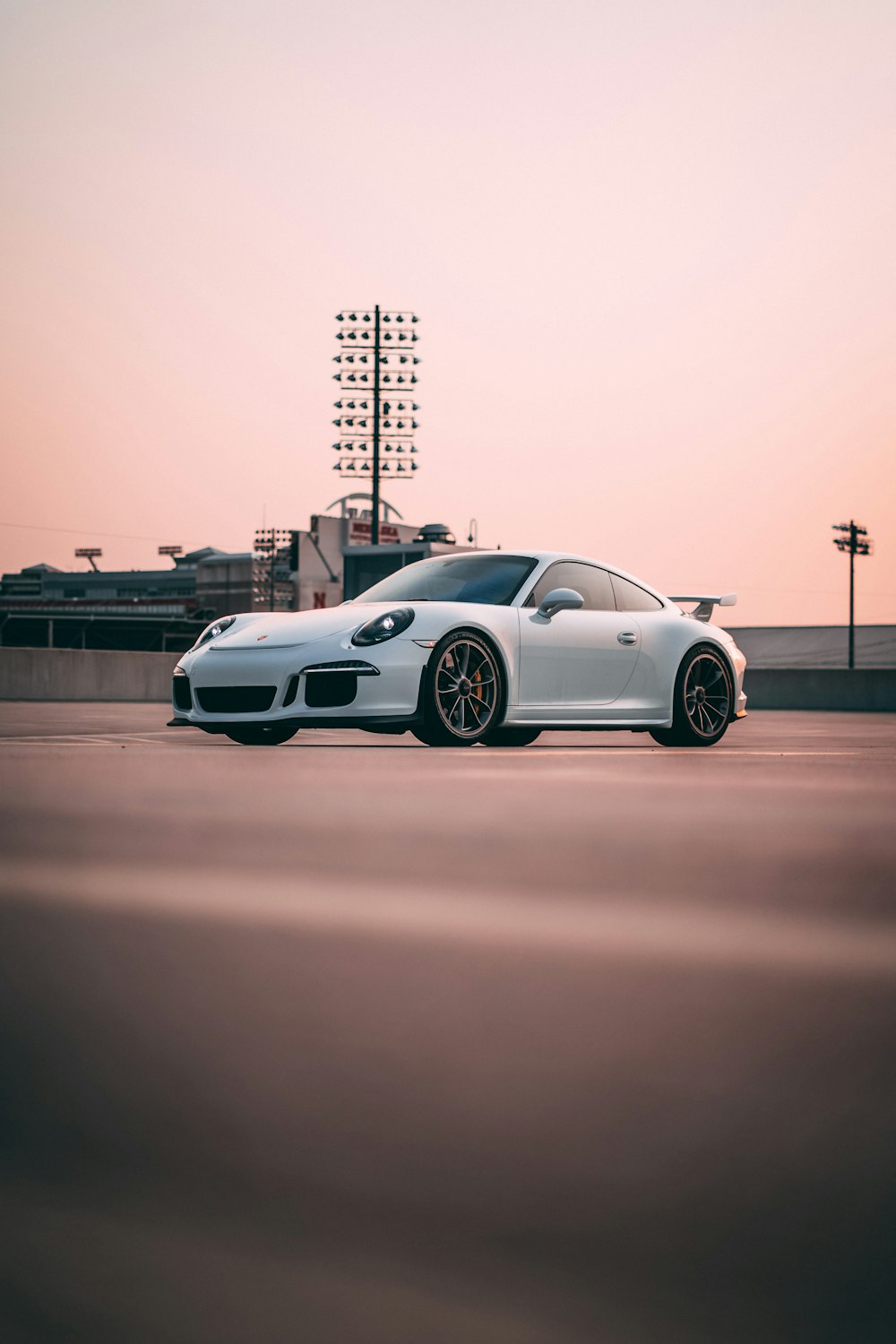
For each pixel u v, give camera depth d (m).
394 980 1.55
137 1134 1.01
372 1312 0.72
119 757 5.36
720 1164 0.95
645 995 1.48
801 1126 1.03
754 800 3.79
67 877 2.29
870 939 1.81
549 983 1.54
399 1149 0.98
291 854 2.60
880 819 3.31
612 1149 0.98
